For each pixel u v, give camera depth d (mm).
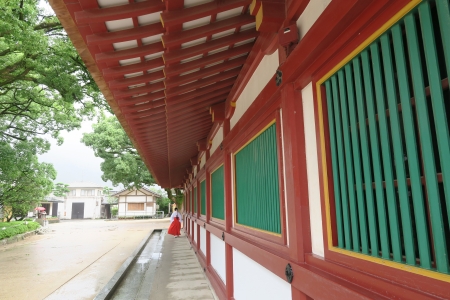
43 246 14383
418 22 1241
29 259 10633
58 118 16719
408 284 1232
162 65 2699
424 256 1178
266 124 2826
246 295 3535
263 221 2988
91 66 2672
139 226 28172
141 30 2209
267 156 2869
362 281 1477
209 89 3793
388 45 1348
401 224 1351
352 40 1565
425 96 1169
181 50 2535
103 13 1973
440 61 1205
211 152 6742
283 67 2199
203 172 7758
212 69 3189
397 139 1303
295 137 2104
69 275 7914
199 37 2377
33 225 21969
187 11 2072
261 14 2189
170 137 5906
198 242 9516
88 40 2201
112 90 3043
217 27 2357
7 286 6883
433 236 1135
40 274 8102
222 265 5156
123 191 44969
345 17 1442
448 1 1075
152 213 45156
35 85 13391
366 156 1519
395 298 1270
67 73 10977
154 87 3137
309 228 2029
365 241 1528
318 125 1916
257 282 3146
